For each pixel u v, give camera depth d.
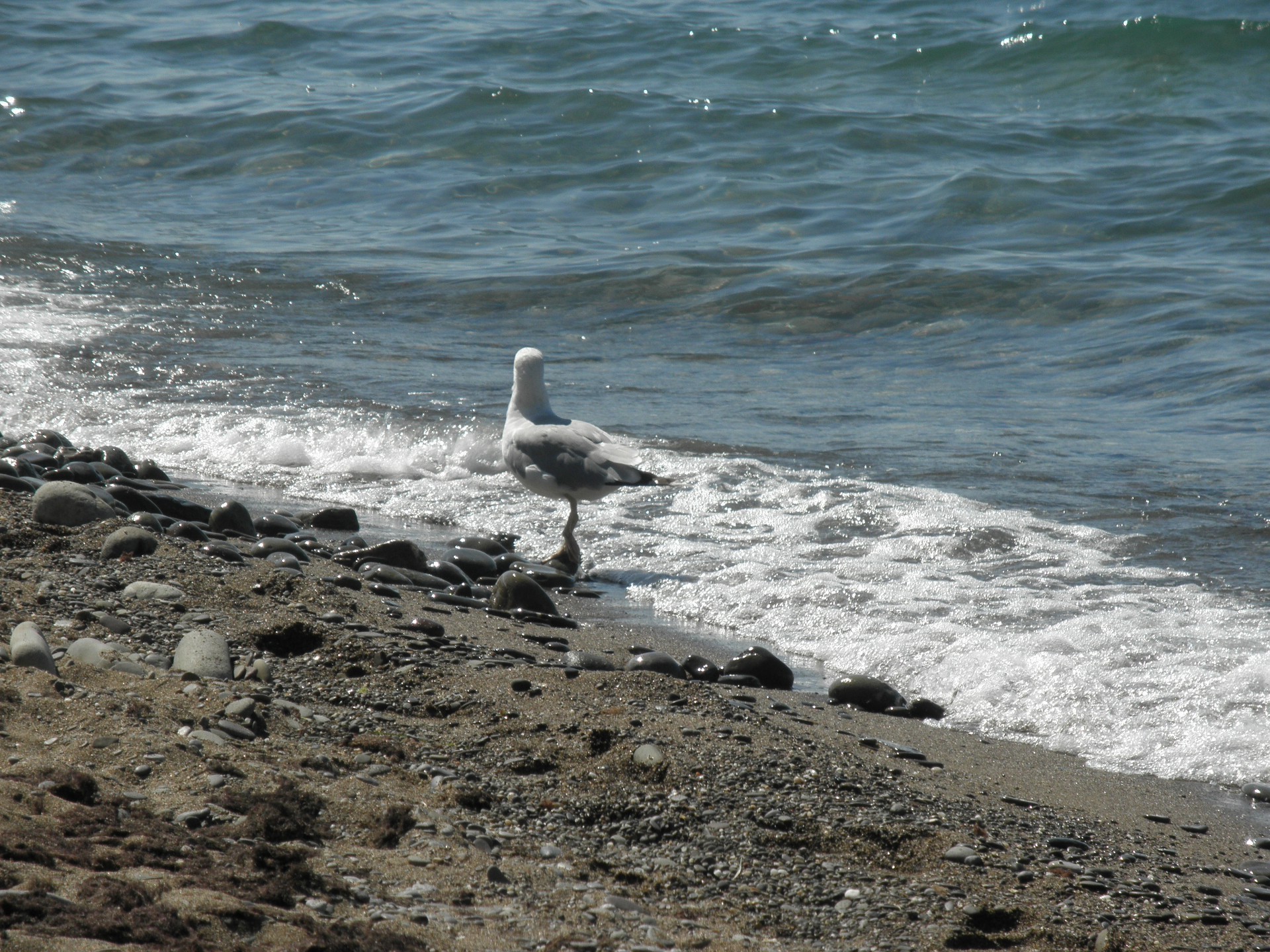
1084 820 6.44
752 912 5.18
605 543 11.77
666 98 32.53
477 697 7.03
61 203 27.09
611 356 18.55
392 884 4.82
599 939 4.61
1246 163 27.31
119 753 5.41
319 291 21.66
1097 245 23.53
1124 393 16.44
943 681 8.69
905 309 20.47
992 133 30.67
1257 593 10.02
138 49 39.25
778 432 14.88
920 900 5.33
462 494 13.21
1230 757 7.46
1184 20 36.28
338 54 38.50
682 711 6.93
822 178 27.83
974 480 13.08
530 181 28.44
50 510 9.28
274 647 7.62
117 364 17.27
